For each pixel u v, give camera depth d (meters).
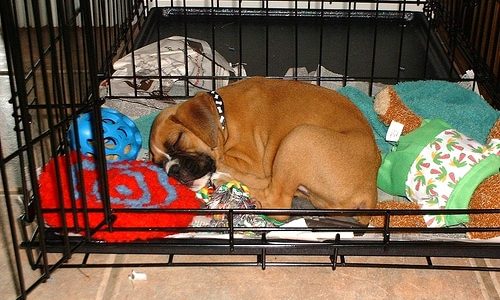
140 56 1.37
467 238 0.89
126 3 1.61
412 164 0.96
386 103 1.10
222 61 1.44
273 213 0.83
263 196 1.00
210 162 1.05
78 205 0.87
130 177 0.92
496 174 0.90
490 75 1.27
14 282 0.85
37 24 0.69
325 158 0.93
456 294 0.84
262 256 0.85
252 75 1.53
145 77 1.25
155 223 0.87
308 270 0.88
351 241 0.85
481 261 0.90
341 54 1.62
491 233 0.86
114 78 1.28
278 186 0.98
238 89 1.09
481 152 0.93
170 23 1.79
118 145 1.03
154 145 1.05
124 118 1.05
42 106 0.87
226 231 0.84
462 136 0.97
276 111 1.06
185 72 1.32
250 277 0.87
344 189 0.94
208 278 0.87
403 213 0.82
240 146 1.08
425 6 1.69
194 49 1.40
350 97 1.20
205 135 1.02
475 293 0.84
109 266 0.84
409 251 0.85
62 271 0.87
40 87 1.36
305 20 1.79
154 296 0.83
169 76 1.26
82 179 0.77
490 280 0.86
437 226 0.91
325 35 1.72
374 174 0.96
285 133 1.04
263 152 1.08
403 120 1.07
